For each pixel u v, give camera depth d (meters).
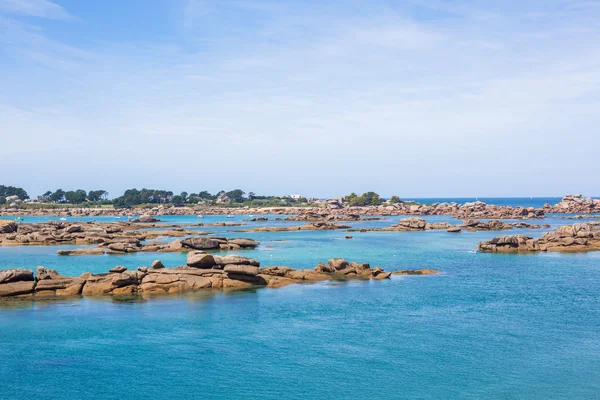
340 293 68.94
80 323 53.25
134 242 129.75
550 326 52.44
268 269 78.81
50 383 38.12
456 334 49.78
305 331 50.72
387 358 43.19
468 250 124.44
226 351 44.84
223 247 122.56
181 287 70.25
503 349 45.41
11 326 52.16
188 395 36.16
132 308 59.66
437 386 37.62
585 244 125.06
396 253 117.69
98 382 38.28
